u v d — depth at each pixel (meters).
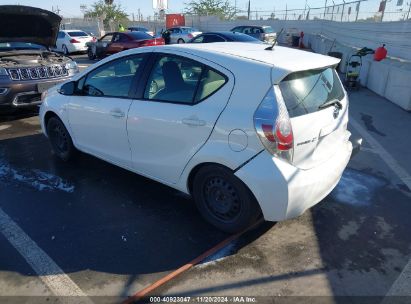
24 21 6.83
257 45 3.81
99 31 37.28
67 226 3.46
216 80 3.10
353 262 2.98
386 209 3.81
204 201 3.39
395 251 3.12
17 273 2.84
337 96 3.47
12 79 6.43
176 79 3.38
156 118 3.44
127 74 3.81
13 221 3.54
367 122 7.08
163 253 3.07
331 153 3.32
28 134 6.12
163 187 4.21
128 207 3.79
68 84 4.36
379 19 15.28
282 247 3.15
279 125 2.77
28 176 4.51
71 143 4.73
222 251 3.10
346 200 3.98
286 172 2.82
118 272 2.85
